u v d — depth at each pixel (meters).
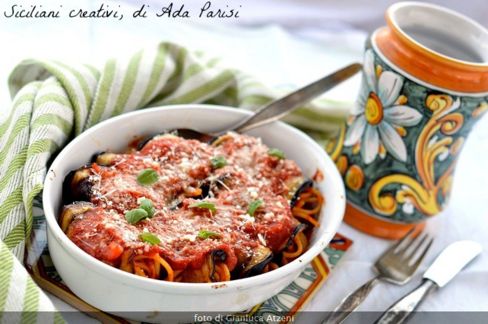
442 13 0.78
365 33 1.11
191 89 0.83
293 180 0.75
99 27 0.98
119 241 0.64
